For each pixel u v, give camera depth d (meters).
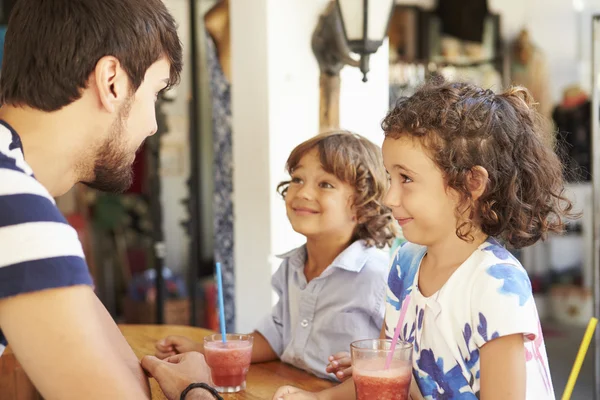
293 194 1.91
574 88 5.08
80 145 1.22
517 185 1.25
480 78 5.12
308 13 2.73
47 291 1.06
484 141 1.22
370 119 2.81
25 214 1.05
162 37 1.28
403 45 4.98
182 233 4.55
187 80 4.30
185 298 4.25
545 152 1.29
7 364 2.02
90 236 4.76
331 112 2.73
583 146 4.96
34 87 1.18
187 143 4.42
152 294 4.30
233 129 2.94
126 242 4.84
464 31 5.08
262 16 2.74
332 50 2.70
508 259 1.24
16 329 1.06
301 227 1.89
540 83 5.16
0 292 1.03
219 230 3.18
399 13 4.95
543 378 1.25
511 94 1.33
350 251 1.86
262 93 2.77
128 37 1.21
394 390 1.24
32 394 2.06
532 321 1.17
